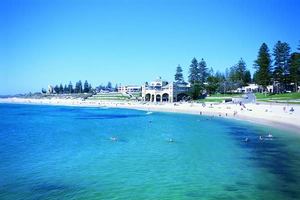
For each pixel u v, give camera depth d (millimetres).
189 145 52812
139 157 43531
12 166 38375
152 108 161500
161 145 53000
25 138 61875
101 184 31578
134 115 124875
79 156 44219
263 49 146625
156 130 74250
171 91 189375
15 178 33406
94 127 82000
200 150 48312
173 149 49250
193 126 82000
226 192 29266
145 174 35000
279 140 56250
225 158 42562
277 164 39031
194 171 36188
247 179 33062
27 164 39469
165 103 172125
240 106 120750
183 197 28094
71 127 82312
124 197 28156
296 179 32906
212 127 79125
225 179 33094
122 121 99062
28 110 166250
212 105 138125
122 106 183500
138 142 56219
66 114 133875
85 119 107812
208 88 196625
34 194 28781
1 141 57844
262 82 149875
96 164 39500
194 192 29312
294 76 137375
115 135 65625
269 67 147500
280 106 108688
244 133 66750
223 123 88375
